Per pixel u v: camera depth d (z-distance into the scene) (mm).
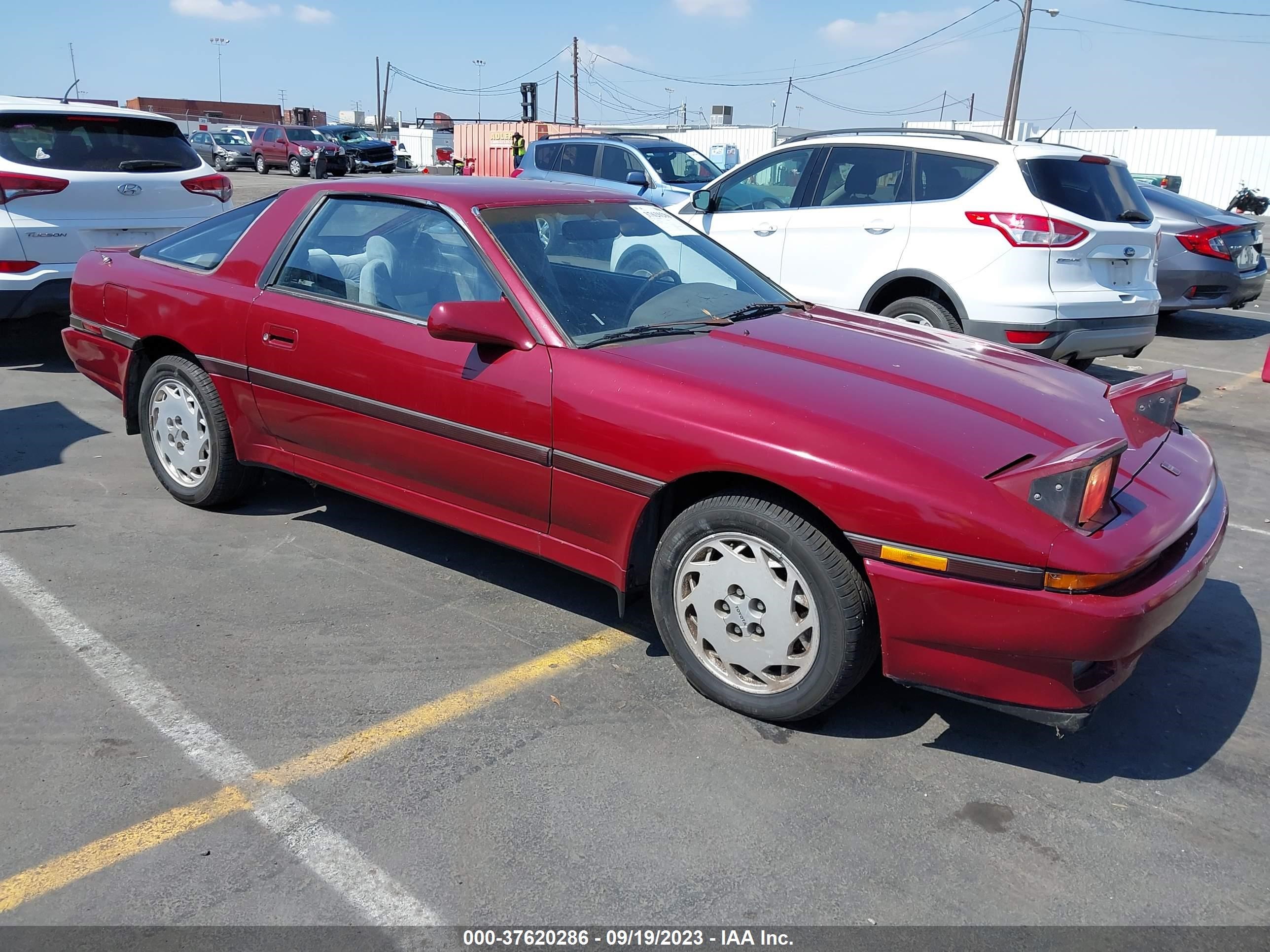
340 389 3719
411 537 4344
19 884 2271
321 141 35188
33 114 6621
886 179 6605
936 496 2574
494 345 3312
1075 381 3393
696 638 3078
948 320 6254
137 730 2869
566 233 3703
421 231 3650
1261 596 4012
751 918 2225
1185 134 33656
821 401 2877
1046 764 2844
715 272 4039
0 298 6480
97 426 5777
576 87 63938
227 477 4367
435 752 2805
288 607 3652
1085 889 2348
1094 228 6008
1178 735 3023
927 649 2680
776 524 2779
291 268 3994
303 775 2688
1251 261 10078
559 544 3316
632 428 2994
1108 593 2518
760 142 33219
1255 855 2490
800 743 2902
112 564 3965
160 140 7262
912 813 2605
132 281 4516
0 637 3369
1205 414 6984
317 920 2189
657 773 2736
